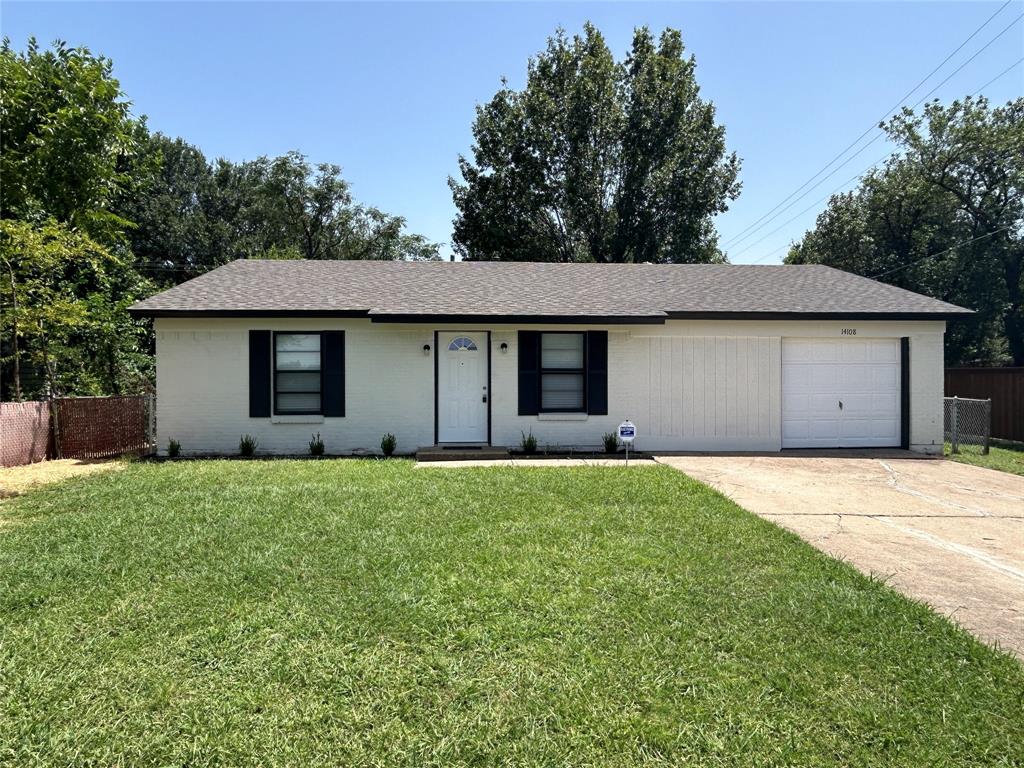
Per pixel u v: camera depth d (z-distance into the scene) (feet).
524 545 17.12
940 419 39.70
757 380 39.11
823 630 12.23
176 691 9.93
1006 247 78.48
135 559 15.72
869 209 93.20
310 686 10.12
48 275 44.16
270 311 35.68
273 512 20.58
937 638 11.95
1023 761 8.44
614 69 94.58
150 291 59.21
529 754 8.53
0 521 19.84
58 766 8.24
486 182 97.76
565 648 11.32
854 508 23.43
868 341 39.81
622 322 36.63
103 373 55.16
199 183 135.95
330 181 125.29
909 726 9.15
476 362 38.24
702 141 95.14
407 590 13.79
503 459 35.32
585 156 92.84
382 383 37.65
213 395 36.68
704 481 28.53
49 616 12.50
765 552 16.99
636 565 15.62
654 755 8.53
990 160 80.02
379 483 25.82
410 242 146.41
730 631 12.10
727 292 42.50
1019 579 15.57
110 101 46.80
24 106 42.68
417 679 10.34
